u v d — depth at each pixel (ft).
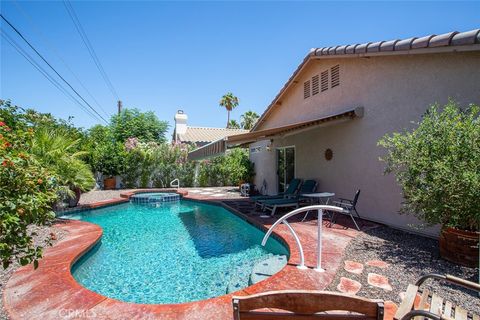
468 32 21.75
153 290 21.21
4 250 12.68
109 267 25.75
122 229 40.45
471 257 20.02
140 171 89.45
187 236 36.24
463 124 19.60
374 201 35.24
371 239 27.71
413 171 21.84
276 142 63.62
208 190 81.61
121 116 126.41
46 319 13.89
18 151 15.61
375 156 35.04
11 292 16.79
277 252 29.35
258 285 17.52
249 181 78.33
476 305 14.94
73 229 33.47
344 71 41.27
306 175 50.16
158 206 60.80
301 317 6.95
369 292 16.66
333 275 19.07
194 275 23.82
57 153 41.55
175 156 92.32
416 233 29.71
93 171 83.97
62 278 18.76
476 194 17.60
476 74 23.89
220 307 14.92
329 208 19.52
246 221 40.68
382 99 33.99
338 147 41.88
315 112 49.01
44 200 14.30
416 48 26.50
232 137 37.68
